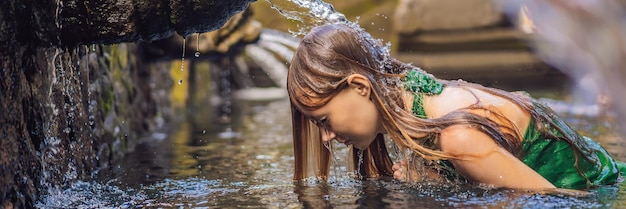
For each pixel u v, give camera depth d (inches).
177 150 153.4
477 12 358.0
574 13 161.2
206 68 313.0
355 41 98.3
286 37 227.1
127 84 171.9
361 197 91.4
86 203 93.7
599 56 162.2
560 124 104.3
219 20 93.4
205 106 289.7
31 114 90.9
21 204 86.0
